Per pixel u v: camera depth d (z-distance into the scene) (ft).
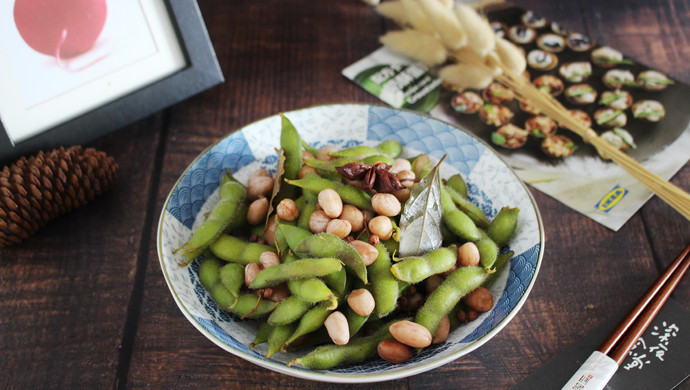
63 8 1.78
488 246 1.53
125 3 1.87
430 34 2.22
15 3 1.73
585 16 2.34
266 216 1.61
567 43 2.23
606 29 2.29
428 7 2.11
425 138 1.77
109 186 1.89
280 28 2.32
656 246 1.74
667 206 1.81
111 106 1.92
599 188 1.85
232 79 2.16
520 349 1.57
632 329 1.55
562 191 1.85
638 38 2.25
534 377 1.52
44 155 1.80
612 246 1.74
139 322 1.63
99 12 1.83
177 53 1.99
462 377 1.53
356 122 1.81
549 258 1.72
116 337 1.61
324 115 1.80
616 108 2.03
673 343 1.56
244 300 1.49
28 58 1.78
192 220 1.65
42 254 1.76
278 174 1.60
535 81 2.12
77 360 1.58
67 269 1.73
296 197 1.65
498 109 2.06
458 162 1.73
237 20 2.35
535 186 1.86
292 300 1.44
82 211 1.85
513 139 1.97
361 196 1.55
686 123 1.99
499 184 1.67
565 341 1.58
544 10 2.36
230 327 1.48
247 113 2.07
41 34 1.78
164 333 1.61
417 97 2.10
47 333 1.63
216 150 1.72
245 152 1.77
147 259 1.75
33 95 1.82
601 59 2.18
